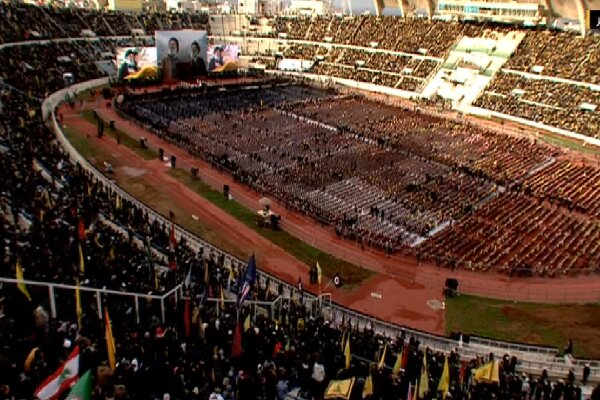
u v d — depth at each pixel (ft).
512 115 338.13
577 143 295.48
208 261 134.31
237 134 280.72
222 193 210.59
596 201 211.82
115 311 84.23
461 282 157.28
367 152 264.11
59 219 118.21
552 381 100.27
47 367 61.87
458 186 224.12
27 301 73.51
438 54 412.57
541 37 379.76
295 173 230.48
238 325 81.61
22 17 392.27
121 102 322.14
